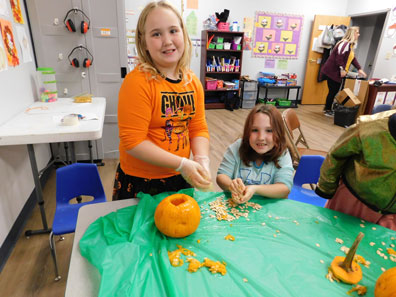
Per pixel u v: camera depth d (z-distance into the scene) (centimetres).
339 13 636
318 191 120
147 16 92
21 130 158
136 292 62
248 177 129
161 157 97
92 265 70
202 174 98
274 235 85
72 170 150
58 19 253
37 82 253
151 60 101
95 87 281
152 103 100
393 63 536
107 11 260
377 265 75
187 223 80
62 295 141
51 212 210
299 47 632
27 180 209
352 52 495
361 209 108
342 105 463
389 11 532
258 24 589
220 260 73
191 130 124
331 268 72
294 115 245
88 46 266
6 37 189
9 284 146
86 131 159
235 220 91
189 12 538
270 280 67
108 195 237
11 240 171
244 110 583
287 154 130
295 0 595
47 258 164
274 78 614
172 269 69
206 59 561
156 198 99
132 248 74
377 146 88
